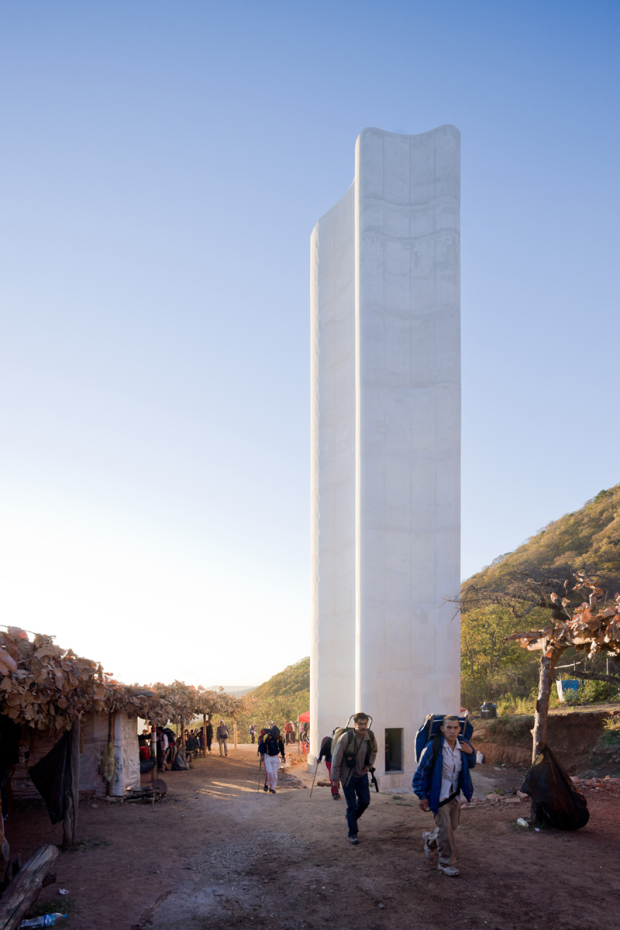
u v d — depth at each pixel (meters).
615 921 5.43
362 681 19.02
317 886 6.60
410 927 5.50
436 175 21.62
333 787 8.54
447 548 19.73
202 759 24.05
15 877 6.04
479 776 18.23
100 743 13.70
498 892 6.12
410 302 21.39
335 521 23.17
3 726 9.15
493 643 29.47
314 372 25.33
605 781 11.07
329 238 25.11
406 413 20.78
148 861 7.90
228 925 5.75
